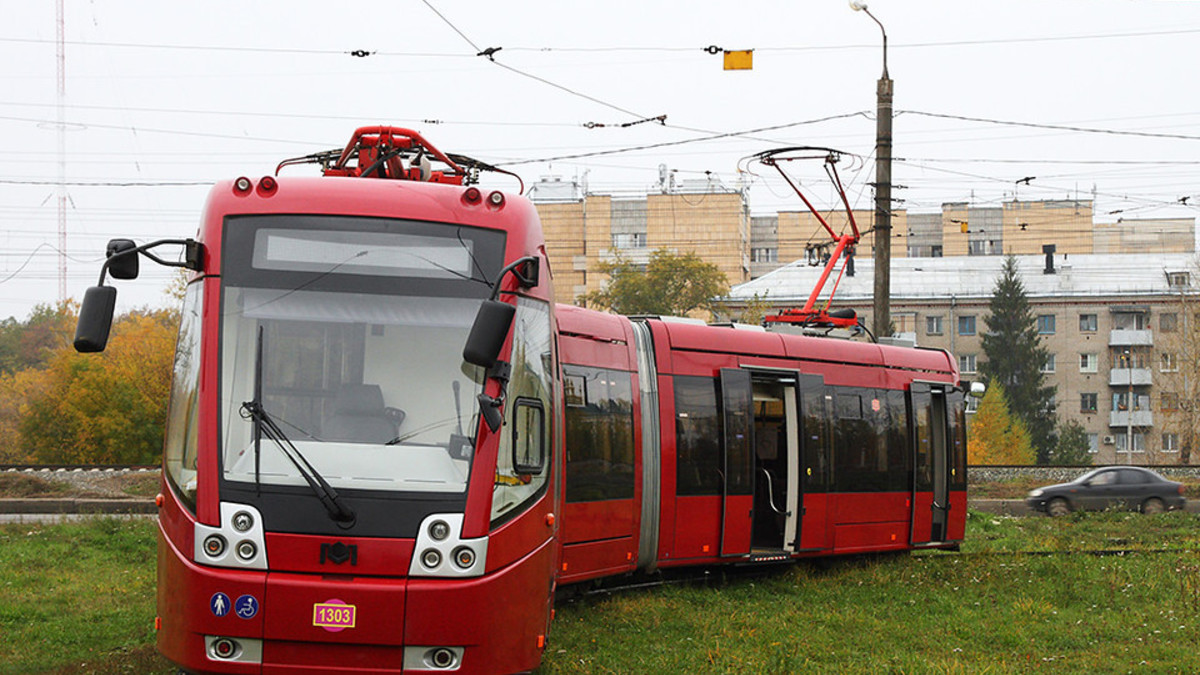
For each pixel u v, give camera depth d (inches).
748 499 589.6
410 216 316.2
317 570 282.0
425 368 302.4
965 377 3161.9
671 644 425.4
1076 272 3208.7
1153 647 433.7
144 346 2231.8
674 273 2701.8
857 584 590.6
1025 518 1082.1
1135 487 1188.5
